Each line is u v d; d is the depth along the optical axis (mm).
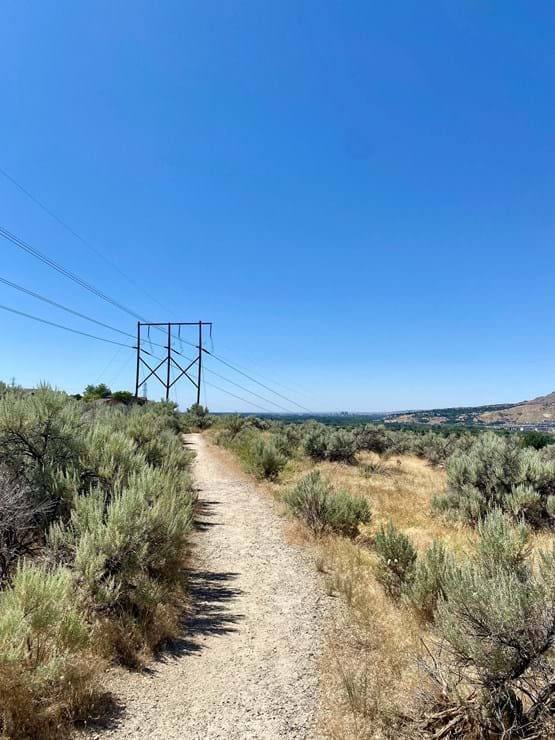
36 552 6344
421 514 13555
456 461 14461
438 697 4102
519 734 3623
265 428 49156
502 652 3754
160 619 5977
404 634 5902
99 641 5074
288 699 4602
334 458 25719
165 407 46219
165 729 4062
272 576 8398
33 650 4227
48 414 8031
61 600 4410
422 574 6473
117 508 6133
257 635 6062
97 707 4238
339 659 5359
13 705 3711
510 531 6320
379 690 4516
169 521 7062
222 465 23688
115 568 5980
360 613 6633
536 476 12594
